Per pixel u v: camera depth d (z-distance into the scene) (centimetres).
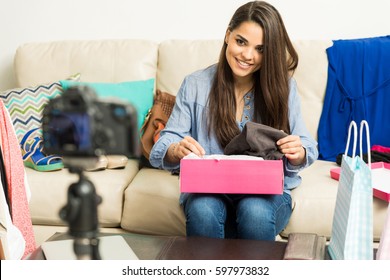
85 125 58
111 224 187
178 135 175
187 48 231
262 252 120
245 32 162
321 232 174
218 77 175
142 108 221
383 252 112
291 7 245
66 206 68
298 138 157
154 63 236
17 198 147
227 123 172
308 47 224
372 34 244
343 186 116
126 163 202
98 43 241
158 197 179
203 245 123
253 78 175
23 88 221
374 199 171
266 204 150
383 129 216
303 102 222
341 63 220
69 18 261
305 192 176
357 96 217
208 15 251
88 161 61
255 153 158
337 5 242
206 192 148
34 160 194
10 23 265
